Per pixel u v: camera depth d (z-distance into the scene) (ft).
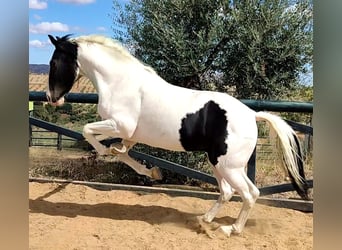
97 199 15.12
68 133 16.84
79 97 16.19
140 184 21.67
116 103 12.23
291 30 21.47
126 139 12.67
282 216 13.79
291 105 14.61
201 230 11.94
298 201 14.52
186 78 22.33
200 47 21.04
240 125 11.28
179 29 21.47
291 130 11.78
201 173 15.71
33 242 10.54
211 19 21.68
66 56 12.80
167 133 11.76
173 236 11.52
